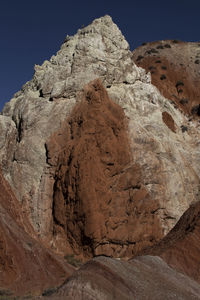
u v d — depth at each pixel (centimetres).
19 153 3494
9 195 3095
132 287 1381
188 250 2133
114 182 3297
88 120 3462
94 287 1300
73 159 3209
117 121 3544
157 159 3519
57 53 4256
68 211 3112
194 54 7850
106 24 4341
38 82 4012
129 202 3256
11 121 3872
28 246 2439
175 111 4628
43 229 3145
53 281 2273
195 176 3781
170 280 1609
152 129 3769
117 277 1397
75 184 3138
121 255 3045
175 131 4138
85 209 3025
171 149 3738
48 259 2531
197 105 6019
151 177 3406
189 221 2495
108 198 3175
